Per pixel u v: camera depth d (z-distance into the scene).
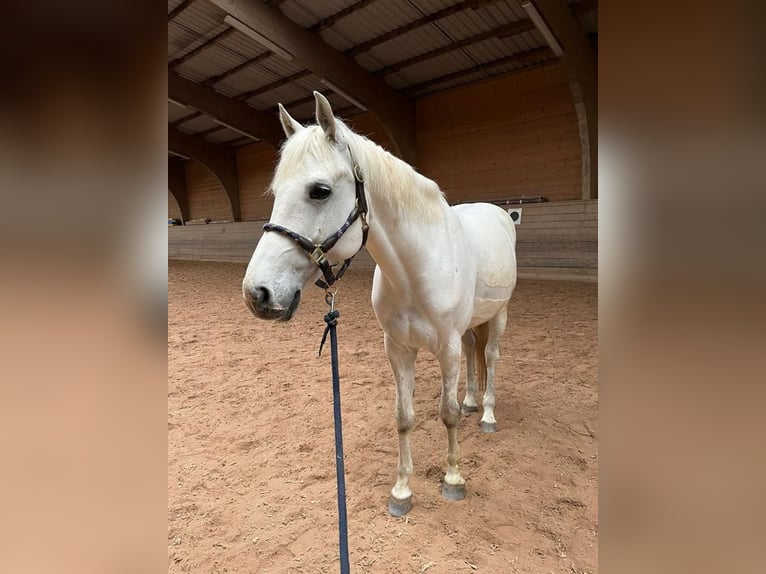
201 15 7.16
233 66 9.05
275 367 3.45
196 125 12.89
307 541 1.51
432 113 9.77
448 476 1.74
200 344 4.18
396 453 2.09
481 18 6.75
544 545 1.45
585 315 4.66
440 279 1.45
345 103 10.63
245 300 1.13
